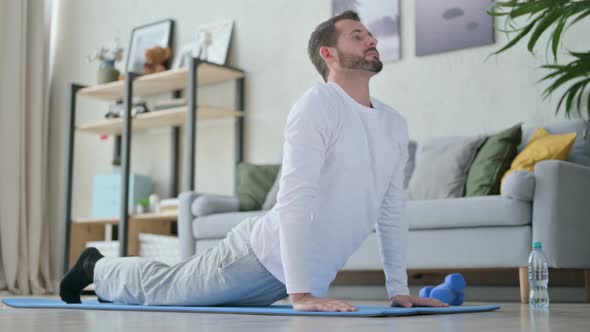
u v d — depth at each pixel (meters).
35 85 5.45
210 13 5.23
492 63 4.02
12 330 1.19
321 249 1.77
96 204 5.29
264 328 1.21
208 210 4.00
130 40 5.63
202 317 1.56
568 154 3.35
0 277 5.08
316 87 1.74
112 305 2.05
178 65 5.25
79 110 5.91
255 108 4.94
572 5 2.94
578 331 1.19
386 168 1.82
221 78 5.05
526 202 2.99
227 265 1.85
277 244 1.77
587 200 3.12
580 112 3.74
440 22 4.19
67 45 6.01
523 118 3.90
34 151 5.38
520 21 3.94
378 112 1.81
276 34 4.89
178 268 1.97
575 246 3.01
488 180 3.40
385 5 4.41
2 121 5.12
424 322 1.39
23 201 5.22
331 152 1.72
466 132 4.07
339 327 1.23
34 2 5.50
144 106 5.15
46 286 5.45
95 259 2.19
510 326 1.31
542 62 3.87
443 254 3.18
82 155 5.85
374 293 4.08
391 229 1.92
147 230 5.05
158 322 1.40
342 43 1.79
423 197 3.59
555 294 3.56
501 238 3.04
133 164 5.54
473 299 3.79
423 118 4.22
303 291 1.63
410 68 4.30
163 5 5.50
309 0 4.76
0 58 5.17
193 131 4.56
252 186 4.25
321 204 1.73
